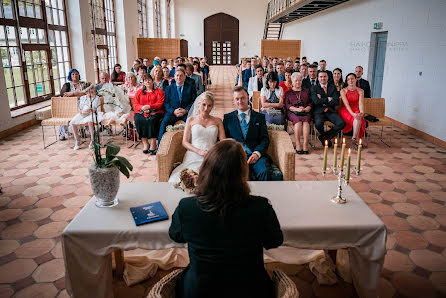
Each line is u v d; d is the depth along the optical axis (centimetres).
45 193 435
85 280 211
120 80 997
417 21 720
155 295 163
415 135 720
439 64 651
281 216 219
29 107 814
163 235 204
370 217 218
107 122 627
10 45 756
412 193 435
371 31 939
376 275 218
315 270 272
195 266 155
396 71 810
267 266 286
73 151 611
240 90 378
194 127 382
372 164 542
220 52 2598
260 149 369
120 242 206
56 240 329
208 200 150
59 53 941
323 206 232
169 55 1523
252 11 2519
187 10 2498
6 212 385
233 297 152
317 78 651
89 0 1069
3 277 276
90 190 446
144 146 611
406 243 324
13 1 754
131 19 1432
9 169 520
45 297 254
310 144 658
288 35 2162
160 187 263
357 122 610
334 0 1089
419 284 267
